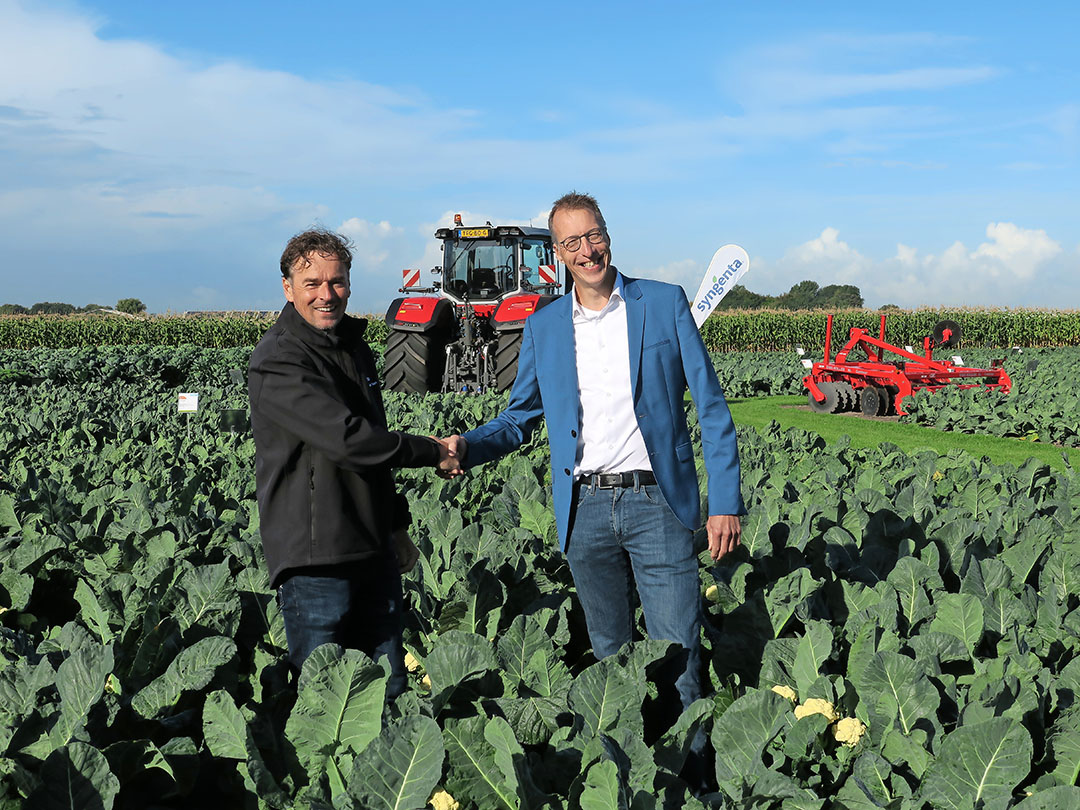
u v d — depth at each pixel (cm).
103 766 201
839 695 250
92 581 360
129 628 284
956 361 1416
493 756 214
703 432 267
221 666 264
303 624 253
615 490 264
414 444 253
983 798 199
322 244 242
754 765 209
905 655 255
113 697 243
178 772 229
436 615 336
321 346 248
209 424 847
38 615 367
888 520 407
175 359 2162
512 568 343
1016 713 225
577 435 268
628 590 283
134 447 684
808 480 566
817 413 1506
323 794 214
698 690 269
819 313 3759
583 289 267
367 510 252
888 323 3681
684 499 263
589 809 196
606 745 200
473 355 1469
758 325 3597
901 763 223
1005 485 534
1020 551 361
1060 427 1118
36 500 450
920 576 319
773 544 388
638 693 230
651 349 262
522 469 564
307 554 245
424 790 196
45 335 3306
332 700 226
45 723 229
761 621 301
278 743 246
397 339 1477
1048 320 3938
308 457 246
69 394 1184
